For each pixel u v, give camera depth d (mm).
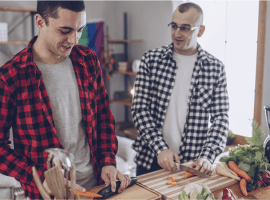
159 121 1602
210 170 1274
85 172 1169
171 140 1601
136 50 4203
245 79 2707
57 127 1078
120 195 1054
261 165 1200
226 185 1191
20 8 3502
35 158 1037
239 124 2795
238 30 2719
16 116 1022
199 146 1608
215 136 1491
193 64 1598
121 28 4395
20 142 1062
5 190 2297
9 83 965
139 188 1117
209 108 1614
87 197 1007
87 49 1179
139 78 1623
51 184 794
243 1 2648
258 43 2477
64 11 874
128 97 4254
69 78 1100
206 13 2965
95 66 1208
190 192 958
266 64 2443
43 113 1027
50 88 1054
